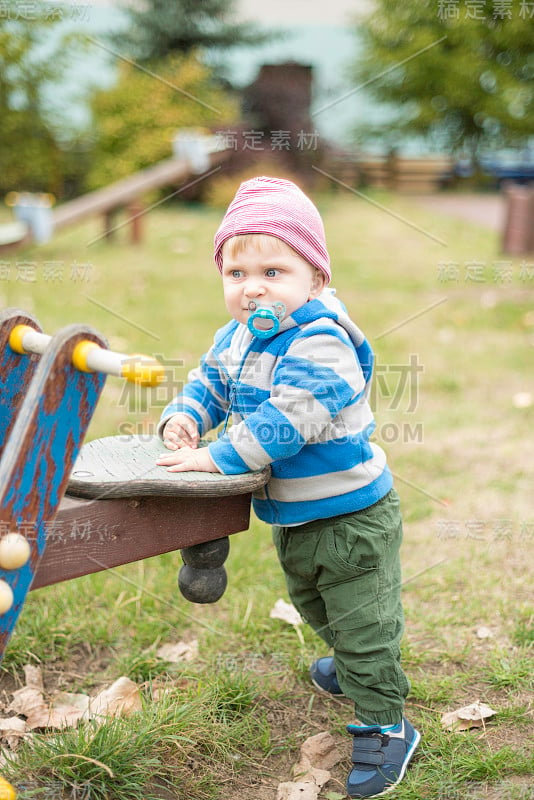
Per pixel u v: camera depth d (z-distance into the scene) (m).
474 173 14.53
